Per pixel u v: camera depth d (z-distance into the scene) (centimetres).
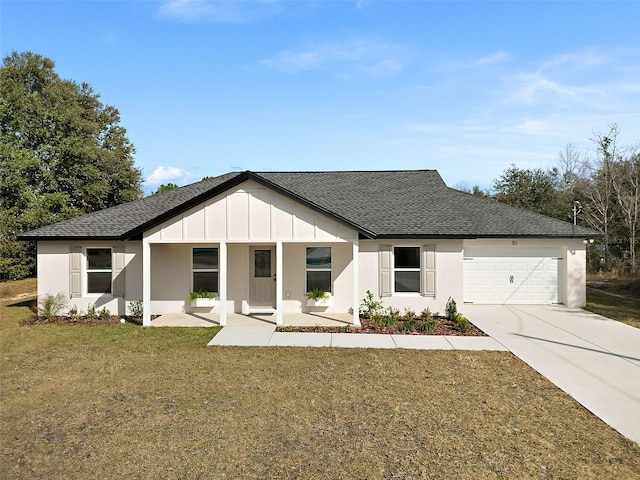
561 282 1705
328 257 1526
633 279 2266
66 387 808
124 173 3775
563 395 768
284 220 1298
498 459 552
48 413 692
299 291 1524
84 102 3909
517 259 1716
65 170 3136
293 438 607
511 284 1717
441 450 575
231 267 1521
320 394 772
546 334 1222
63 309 1503
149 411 699
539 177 3556
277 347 1088
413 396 763
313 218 1297
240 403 731
